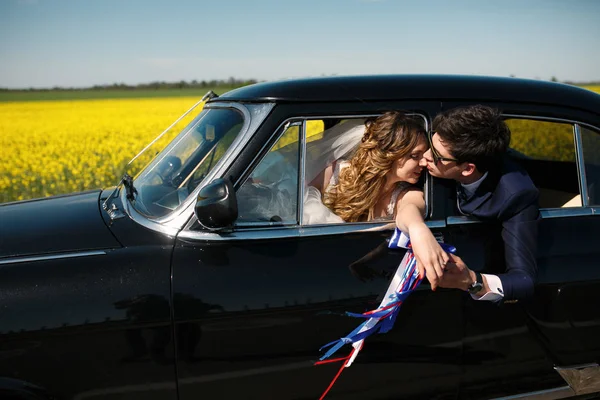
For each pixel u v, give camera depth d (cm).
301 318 226
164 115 2317
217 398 227
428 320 238
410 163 241
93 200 293
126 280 219
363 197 246
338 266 231
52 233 245
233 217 219
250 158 237
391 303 225
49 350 212
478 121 223
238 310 221
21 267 221
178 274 222
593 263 253
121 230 242
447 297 238
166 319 217
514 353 252
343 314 229
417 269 222
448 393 249
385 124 238
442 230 244
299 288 226
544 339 254
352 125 256
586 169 267
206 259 226
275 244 233
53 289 215
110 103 3120
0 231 252
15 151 1423
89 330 213
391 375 239
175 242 230
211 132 262
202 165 251
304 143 243
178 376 221
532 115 260
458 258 226
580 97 270
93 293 216
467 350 245
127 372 218
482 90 259
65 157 1298
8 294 213
